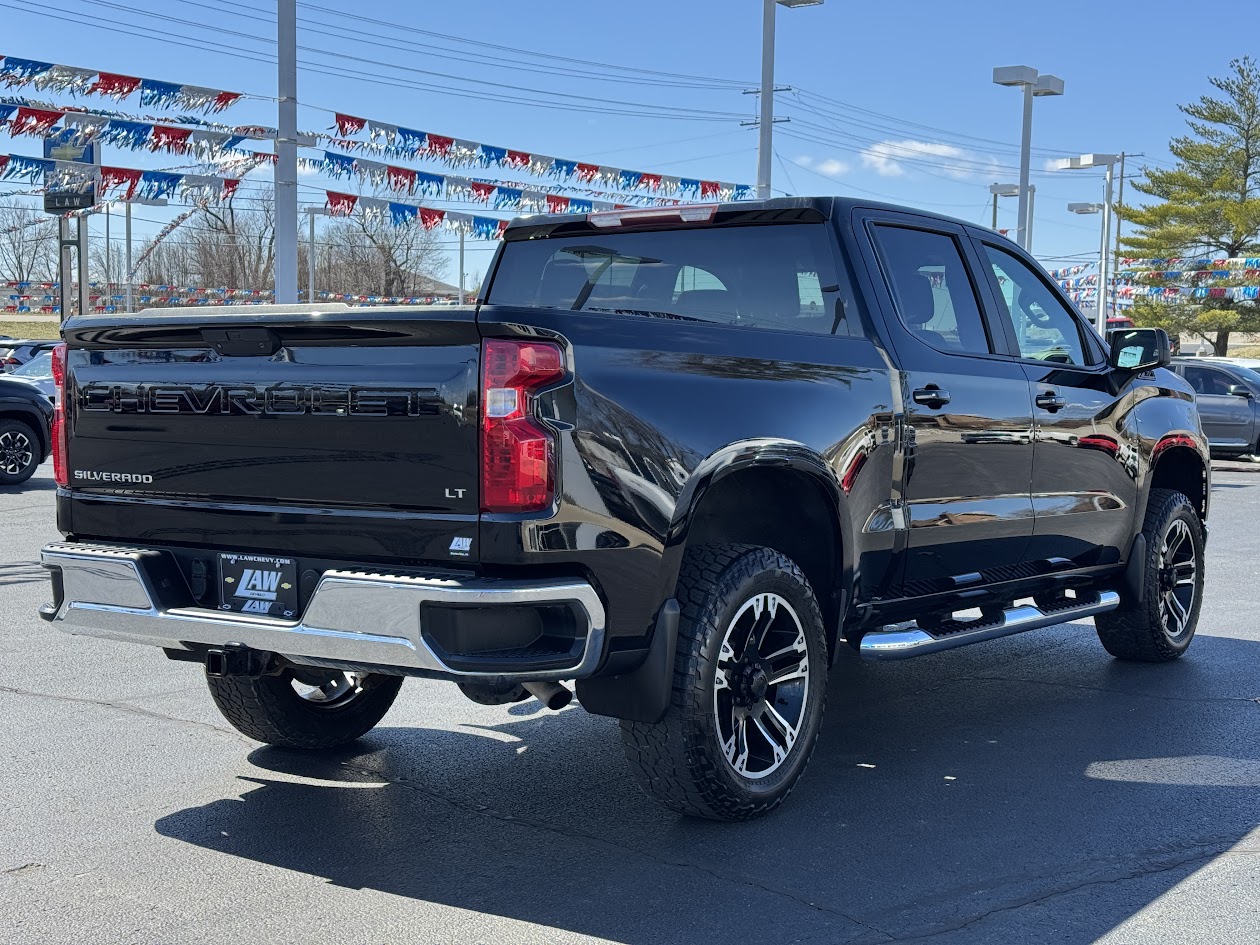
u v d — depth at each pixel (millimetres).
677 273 5223
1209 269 41500
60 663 6395
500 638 3525
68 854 3947
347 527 3684
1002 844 4082
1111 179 35469
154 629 3959
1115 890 3713
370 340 3643
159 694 5824
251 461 3850
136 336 4066
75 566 4125
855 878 3783
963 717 5695
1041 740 5312
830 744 5250
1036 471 5543
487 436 3459
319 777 4730
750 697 4184
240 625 3766
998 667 6723
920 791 4625
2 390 14766
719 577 4020
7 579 8734
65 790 4539
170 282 43531
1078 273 45125
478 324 3449
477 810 4383
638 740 3994
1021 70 25094
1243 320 60188
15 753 4949
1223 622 7891
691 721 3936
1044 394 5570
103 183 14562
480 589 3426
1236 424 20906
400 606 3467
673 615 3840
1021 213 25828
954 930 3424
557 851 3992
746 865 3879
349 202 16625
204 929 3412
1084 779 4781
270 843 4051
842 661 6887
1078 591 6215
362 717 5090
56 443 4332
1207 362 21484
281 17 15086
